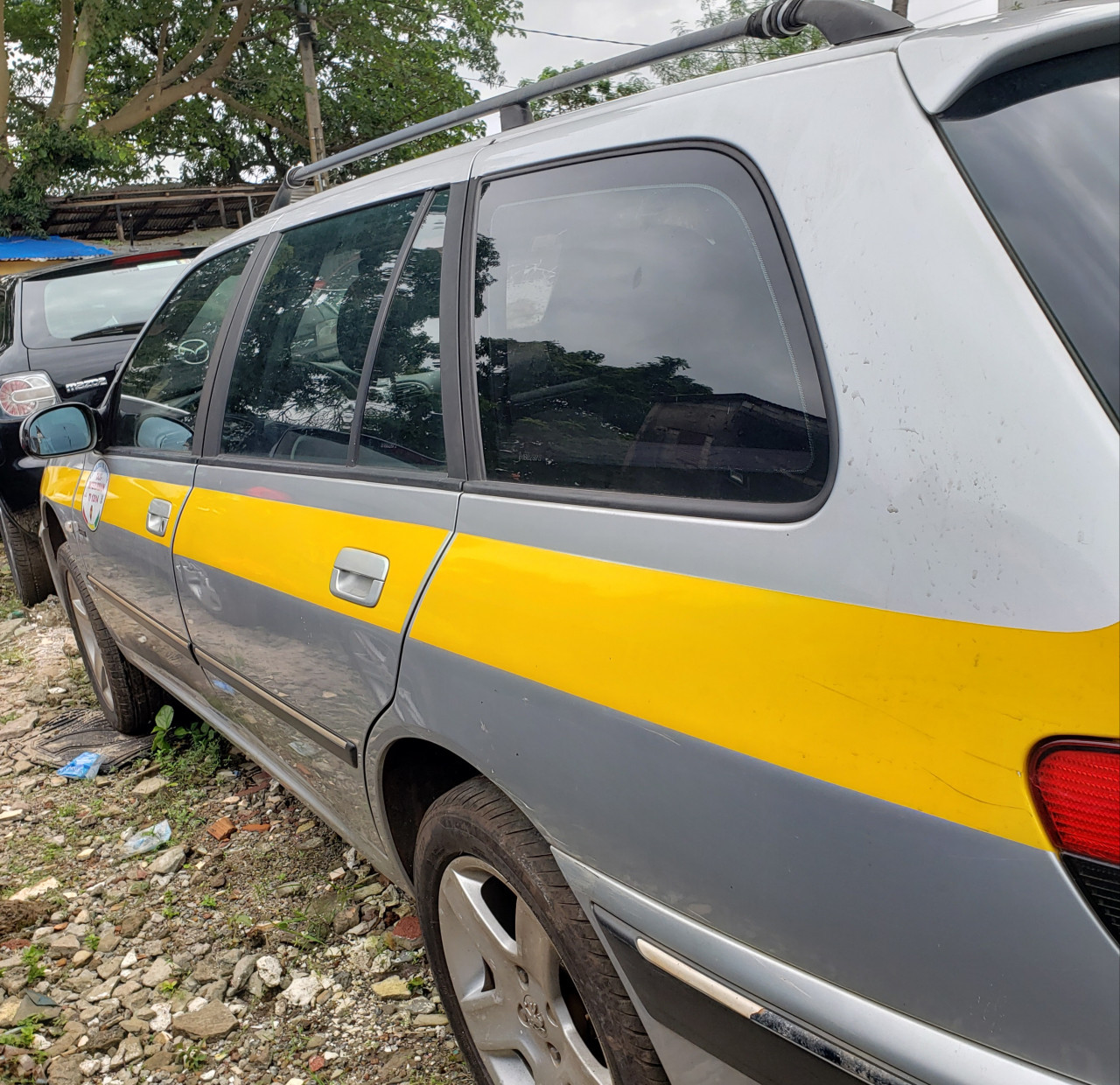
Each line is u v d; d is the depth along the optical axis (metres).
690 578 1.29
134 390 3.33
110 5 23.58
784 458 1.22
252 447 2.53
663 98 1.52
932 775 1.02
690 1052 1.36
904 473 1.07
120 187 26.09
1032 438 0.98
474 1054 1.94
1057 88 1.08
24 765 3.84
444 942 1.93
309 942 2.62
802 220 1.21
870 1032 1.09
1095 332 0.97
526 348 1.67
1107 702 0.91
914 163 1.12
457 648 1.64
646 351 1.44
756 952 1.22
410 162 2.19
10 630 5.65
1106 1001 0.92
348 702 2.00
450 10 26.36
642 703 1.31
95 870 3.09
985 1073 1.00
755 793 1.18
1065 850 0.93
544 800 1.50
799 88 1.28
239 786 3.53
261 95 26.33
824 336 1.17
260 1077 2.21
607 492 1.47
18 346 5.94
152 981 2.55
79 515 3.61
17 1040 2.35
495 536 1.65
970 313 1.04
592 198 1.58
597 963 1.49
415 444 1.92
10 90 23.50
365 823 2.17
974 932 0.99
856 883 1.09
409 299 1.98
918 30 1.23
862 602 1.09
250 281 2.68
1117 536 0.92
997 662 0.98
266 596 2.26
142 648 3.38
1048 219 1.02
